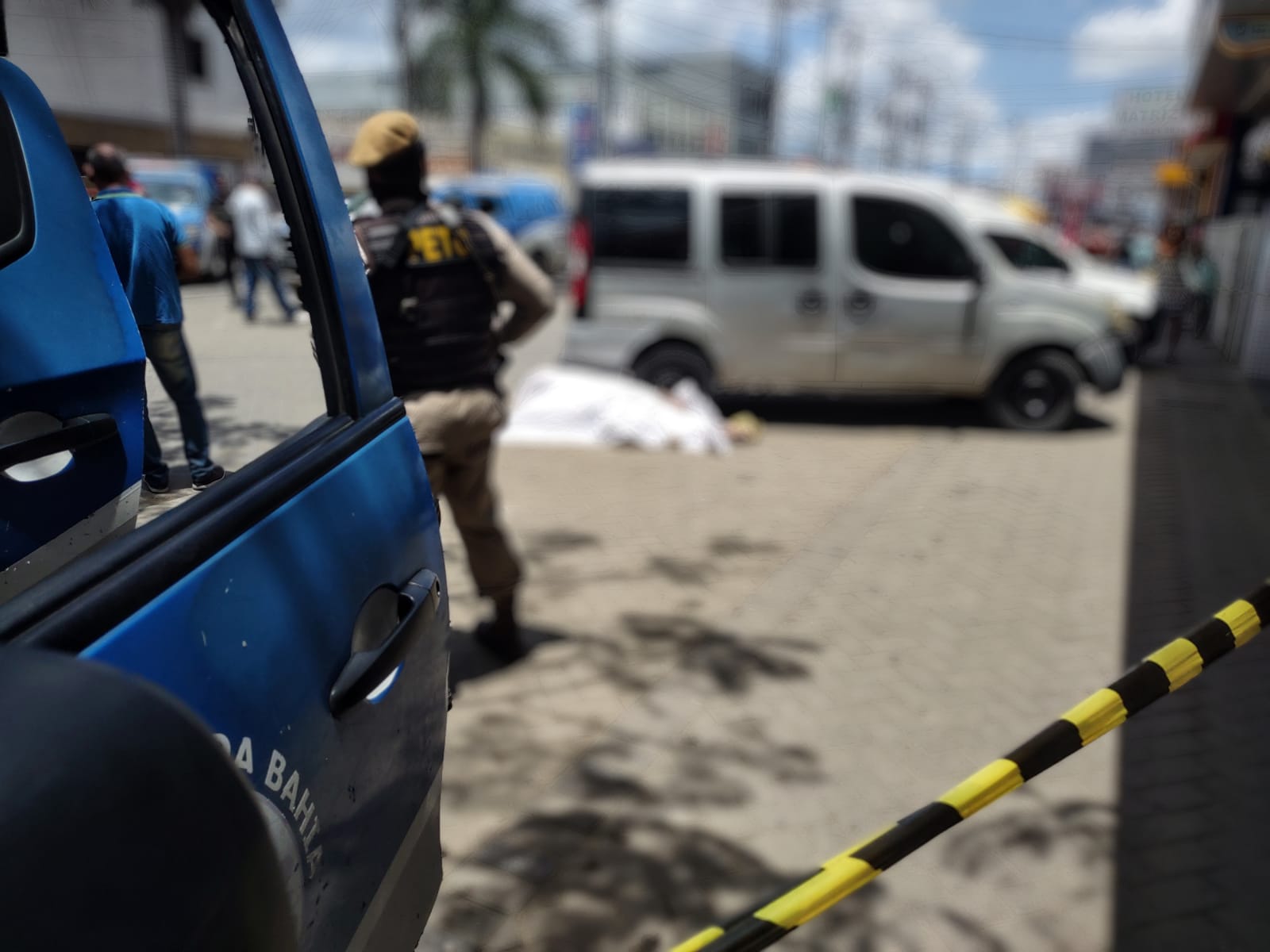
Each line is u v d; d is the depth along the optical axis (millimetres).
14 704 677
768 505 5914
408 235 2984
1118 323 7871
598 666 3770
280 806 1072
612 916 2453
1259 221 11602
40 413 990
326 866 1192
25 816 631
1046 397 7910
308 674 1180
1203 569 4992
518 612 4117
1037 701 3594
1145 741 3350
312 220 1512
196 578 1013
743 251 7555
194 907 714
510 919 2426
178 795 729
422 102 23562
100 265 1114
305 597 1208
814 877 1676
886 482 6477
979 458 7199
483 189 19812
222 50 1483
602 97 29406
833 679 3719
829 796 2982
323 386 1527
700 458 6957
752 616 4262
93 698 717
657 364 7699
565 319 15102
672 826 2814
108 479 1087
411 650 1489
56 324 1016
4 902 601
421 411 3066
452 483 3328
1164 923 2490
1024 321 7648
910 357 7676
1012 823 2875
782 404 9039
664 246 7582
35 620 822
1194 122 23266
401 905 1487
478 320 3150
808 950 2373
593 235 7633
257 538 1146
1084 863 2711
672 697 3547
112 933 651
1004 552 5188
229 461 1383
